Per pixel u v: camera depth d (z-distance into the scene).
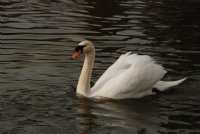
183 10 25.47
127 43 18.33
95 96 13.21
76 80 14.25
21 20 21.52
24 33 19.28
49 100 12.63
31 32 19.50
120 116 11.74
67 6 25.27
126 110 12.22
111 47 17.72
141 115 11.86
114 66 14.13
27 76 14.32
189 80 14.33
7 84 13.61
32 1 26.25
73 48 17.42
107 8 25.17
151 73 13.47
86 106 12.41
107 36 19.34
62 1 26.66
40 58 16.08
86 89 13.24
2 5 24.62
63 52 16.86
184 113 12.01
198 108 12.38
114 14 23.70
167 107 12.48
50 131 10.70
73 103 12.57
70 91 13.39
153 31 20.47
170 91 13.73
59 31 19.89
